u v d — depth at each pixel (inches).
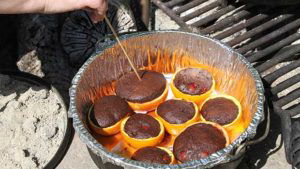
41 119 27.9
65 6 23.5
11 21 34.9
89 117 25.3
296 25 30.4
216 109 25.1
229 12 32.7
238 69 26.0
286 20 32.8
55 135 27.3
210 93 26.7
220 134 23.5
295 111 26.0
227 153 21.1
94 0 22.9
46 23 32.4
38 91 29.1
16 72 30.2
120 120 25.2
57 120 28.0
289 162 24.5
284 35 33.2
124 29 33.0
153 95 26.1
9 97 28.7
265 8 31.5
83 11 32.2
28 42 32.4
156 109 26.1
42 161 26.1
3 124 27.5
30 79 29.9
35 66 32.9
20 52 33.0
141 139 23.9
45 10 23.7
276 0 28.1
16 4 23.0
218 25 30.8
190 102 25.9
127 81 26.8
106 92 27.5
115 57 27.0
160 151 23.3
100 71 26.6
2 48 34.9
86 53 32.9
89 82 26.1
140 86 26.3
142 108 26.2
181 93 26.4
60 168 26.0
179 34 27.1
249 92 25.0
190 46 27.5
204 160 20.9
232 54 26.0
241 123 25.1
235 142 21.5
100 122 24.8
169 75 28.8
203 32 30.5
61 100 28.8
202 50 27.3
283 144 26.3
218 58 26.9
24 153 26.1
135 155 23.2
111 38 28.3
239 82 26.2
